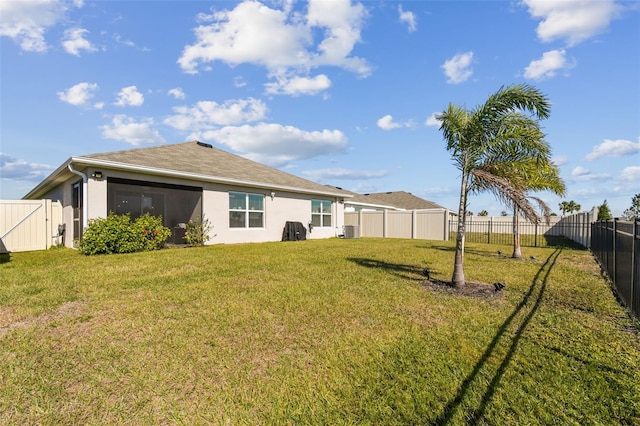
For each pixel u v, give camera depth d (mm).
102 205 9836
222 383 2553
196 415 2184
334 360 2912
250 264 7781
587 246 13281
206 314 4066
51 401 2307
